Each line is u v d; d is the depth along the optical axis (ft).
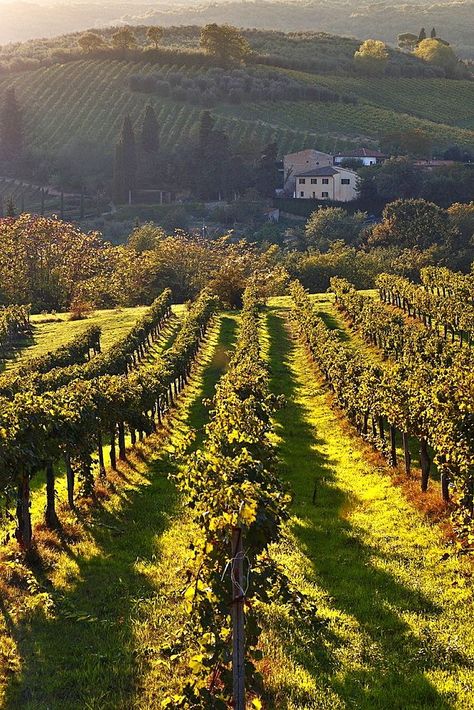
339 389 138.51
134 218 502.38
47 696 50.06
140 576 69.46
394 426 105.40
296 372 178.40
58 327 241.55
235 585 44.86
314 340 176.55
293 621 59.77
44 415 78.33
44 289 305.94
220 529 46.34
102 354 165.48
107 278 314.14
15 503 87.92
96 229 483.92
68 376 135.64
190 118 654.12
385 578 68.69
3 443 70.85
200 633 48.19
